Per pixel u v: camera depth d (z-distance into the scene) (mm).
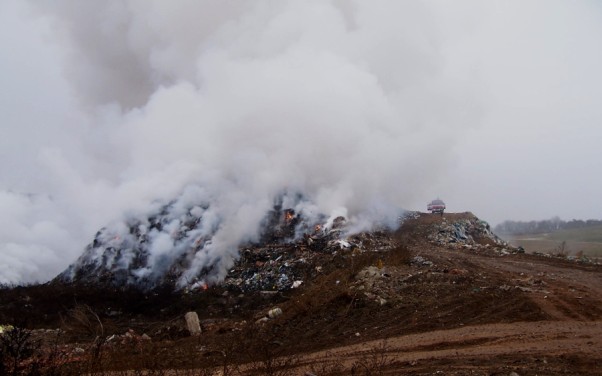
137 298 24469
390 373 8211
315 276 23062
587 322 10359
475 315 11938
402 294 14719
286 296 20969
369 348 10234
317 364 9422
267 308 18609
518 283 15312
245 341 12211
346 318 13195
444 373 7711
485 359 8297
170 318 21094
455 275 16938
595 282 15320
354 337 11453
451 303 13250
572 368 7379
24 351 8961
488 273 17922
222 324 16562
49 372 8711
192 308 22219
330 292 15914
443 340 10078
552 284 15016
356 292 14930
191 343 12570
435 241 31641
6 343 8734
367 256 22953
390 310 13312
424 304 13500
